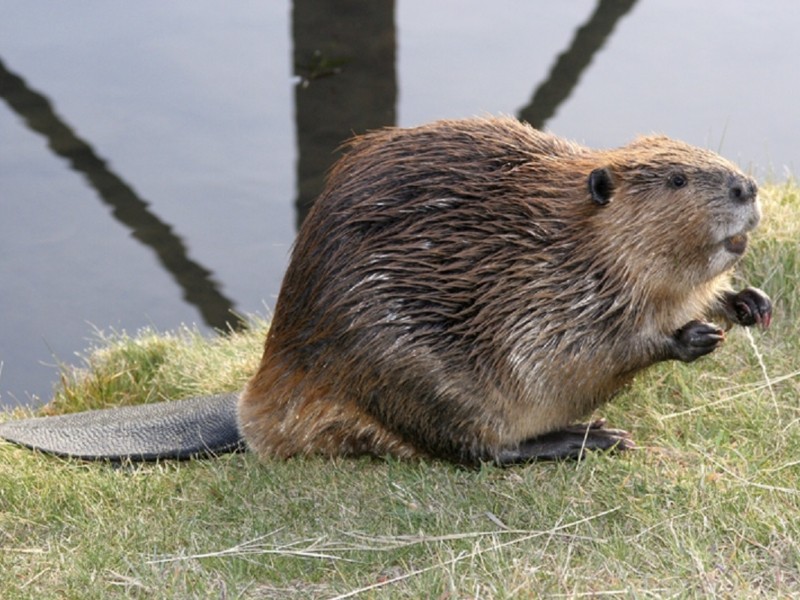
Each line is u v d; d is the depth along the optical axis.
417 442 8.13
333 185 8.24
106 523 7.75
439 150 8.14
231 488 8.02
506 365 7.83
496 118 8.42
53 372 11.64
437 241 7.91
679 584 6.70
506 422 7.98
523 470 7.93
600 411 8.63
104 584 7.13
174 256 13.20
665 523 7.18
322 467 8.23
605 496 7.53
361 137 8.50
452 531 7.39
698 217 7.59
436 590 6.80
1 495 8.04
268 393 8.38
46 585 7.20
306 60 15.45
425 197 7.99
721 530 7.13
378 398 8.04
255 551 7.30
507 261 7.84
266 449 8.43
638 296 7.77
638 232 7.70
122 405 9.96
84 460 8.41
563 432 8.20
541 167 8.03
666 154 7.79
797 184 10.98
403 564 7.17
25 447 8.52
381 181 8.08
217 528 7.68
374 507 7.73
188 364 10.12
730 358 9.02
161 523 7.74
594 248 7.79
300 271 8.20
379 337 7.91
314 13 15.34
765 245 9.66
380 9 15.19
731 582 6.71
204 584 7.03
